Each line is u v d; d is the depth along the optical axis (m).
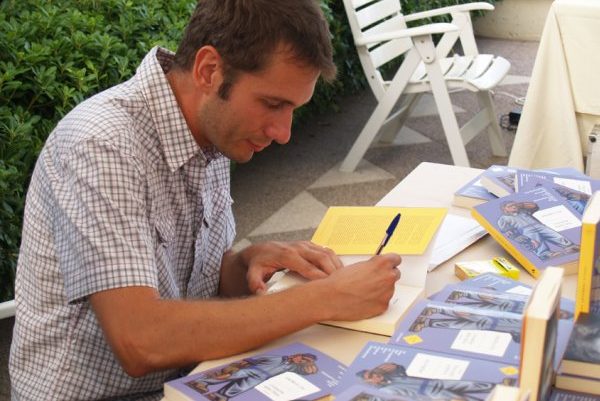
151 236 1.48
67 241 1.40
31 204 1.51
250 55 1.35
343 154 4.43
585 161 3.40
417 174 2.11
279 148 4.52
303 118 4.46
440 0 5.25
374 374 1.18
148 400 1.57
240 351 1.34
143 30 2.99
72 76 2.61
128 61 2.78
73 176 1.40
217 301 1.38
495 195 1.89
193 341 1.33
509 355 1.21
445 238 1.73
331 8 4.29
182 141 1.51
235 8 1.36
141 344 1.34
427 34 3.73
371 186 4.01
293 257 1.59
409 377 1.17
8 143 2.44
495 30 6.77
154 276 1.39
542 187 1.81
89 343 1.51
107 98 1.49
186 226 1.60
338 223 1.71
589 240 1.22
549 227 1.66
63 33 2.76
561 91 3.30
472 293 1.45
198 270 1.68
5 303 2.24
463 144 3.92
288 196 3.94
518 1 6.59
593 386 1.15
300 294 1.37
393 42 4.22
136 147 1.46
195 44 1.43
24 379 1.53
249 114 1.42
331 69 1.41
